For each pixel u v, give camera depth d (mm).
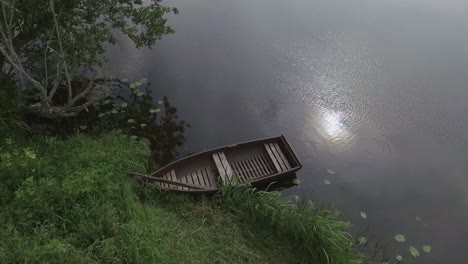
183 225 7434
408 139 10734
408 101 11906
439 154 10344
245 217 7812
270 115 11414
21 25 9055
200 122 11016
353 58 13453
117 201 6801
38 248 5367
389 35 14695
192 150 10156
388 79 12648
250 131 10891
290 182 9352
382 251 7852
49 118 9992
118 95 11445
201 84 12273
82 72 11930
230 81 12500
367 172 9797
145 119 10797
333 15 15945
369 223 8516
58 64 8984
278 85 12445
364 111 11562
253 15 15734
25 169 6797
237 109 11555
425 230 8414
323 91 12227
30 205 6066
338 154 10250
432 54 13727
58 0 8461
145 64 12758
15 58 8070
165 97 11656
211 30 14680
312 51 13789
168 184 8359
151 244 6160
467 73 12961
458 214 8820
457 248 8055
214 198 8227
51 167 7133
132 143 9148
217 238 7301
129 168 8266
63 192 6469
